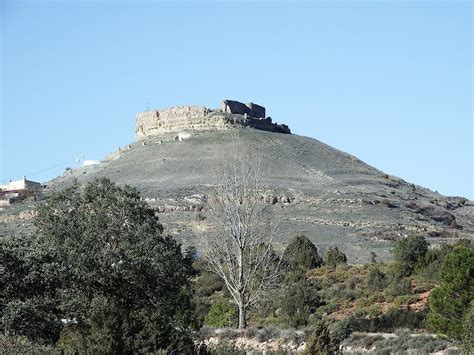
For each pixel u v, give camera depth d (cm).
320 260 10694
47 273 5425
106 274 5912
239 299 7850
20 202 18488
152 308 5953
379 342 6619
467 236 16412
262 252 8806
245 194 8675
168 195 17512
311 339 5350
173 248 6644
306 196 18375
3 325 5078
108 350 4716
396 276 8750
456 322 6369
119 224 6303
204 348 5384
